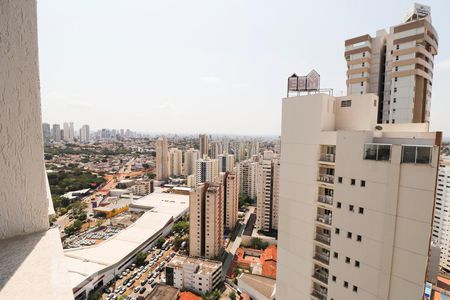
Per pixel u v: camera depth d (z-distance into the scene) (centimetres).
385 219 1484
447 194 5775
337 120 1914
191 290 5041
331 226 1742
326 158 1789
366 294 1585
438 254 4381
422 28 3641
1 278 212
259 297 4406
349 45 4319
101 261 5703
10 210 279
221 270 5716
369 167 1527
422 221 1367
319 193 1853
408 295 1431
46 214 307
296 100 1931
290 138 1983
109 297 5066
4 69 272
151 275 5841
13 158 280
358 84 4206
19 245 267
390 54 4038
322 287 1898
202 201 6550
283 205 2064
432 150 1324
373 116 1831
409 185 1395
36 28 296
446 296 4016
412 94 3712
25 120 288
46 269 232
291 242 2027
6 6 272
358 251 1606
